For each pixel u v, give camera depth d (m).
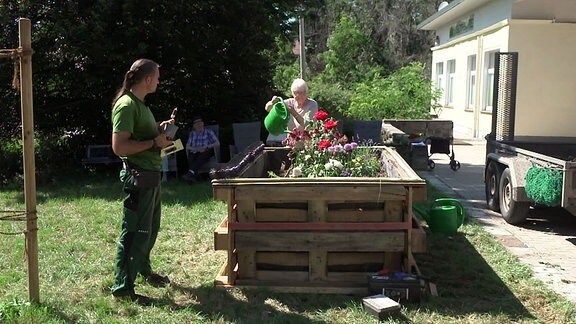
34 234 4.24
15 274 5.12
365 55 35.16
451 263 5.55
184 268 5.37
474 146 16.48
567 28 15.57
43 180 10.65
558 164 6.07
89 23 10.15
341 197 4.55
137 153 4.36
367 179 4.57
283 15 12.84
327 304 4.45
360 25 37.97
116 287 4.47
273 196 4.55
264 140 11.46
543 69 15.73
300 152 5.73
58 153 11.93
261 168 6.30
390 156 6.21
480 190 9.71
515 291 4.81
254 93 12.82
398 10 38.50
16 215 4.31
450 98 23.84
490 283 5.01
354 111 18.61
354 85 28.97
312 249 4.63
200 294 4.62
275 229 4.62
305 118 6.19
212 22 11.62
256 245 4.64
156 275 4.95
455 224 5.60
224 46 11.77
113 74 11.08
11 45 10.77
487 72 18.38
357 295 4.62
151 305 4.41
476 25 19.44
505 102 8.23
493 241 6.37
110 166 11.90
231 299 4.55
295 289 4.68
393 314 4.20
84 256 5.73
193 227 6.84
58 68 11.15
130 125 4.29
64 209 7.94
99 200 8.57
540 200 6.30
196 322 4.12
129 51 10.54
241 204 4.65
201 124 10.31
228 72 12.33
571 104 15.82
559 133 15.92
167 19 11.02
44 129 12.07
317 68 41.44
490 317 4.22
